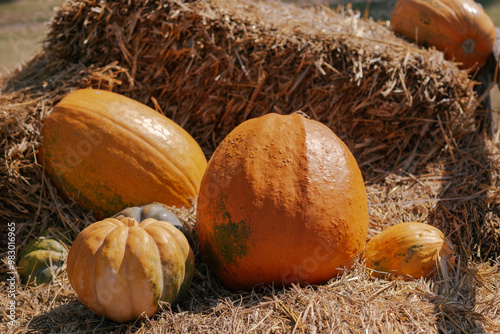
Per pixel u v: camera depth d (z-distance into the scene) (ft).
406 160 6.56
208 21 6.42
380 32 7.09
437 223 5.76
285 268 4.64
